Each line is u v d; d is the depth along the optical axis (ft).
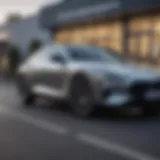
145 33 58.29
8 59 123.34
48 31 97.91
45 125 26.11
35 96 36.65
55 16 81.15
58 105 36.88
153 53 56.80
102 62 31.37
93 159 17.54
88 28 74.43
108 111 31.78
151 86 27.53
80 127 25.43
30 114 31.14
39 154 18.47
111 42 67.15
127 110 33.27
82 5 69.82
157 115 30.78
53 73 32.55
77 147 19.86
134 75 27.55
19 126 25.68
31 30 116.37
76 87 29.58
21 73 37.24
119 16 61.57
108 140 21.53
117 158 17.72
